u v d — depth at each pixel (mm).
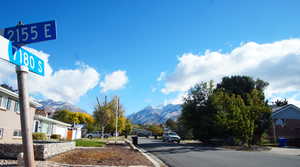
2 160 11109
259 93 30016
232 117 27641
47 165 9844
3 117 18766
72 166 9859
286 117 40281
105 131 62688
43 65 3844
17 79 3273
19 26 3377
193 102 40781
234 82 42844
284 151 22516
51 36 3383
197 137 39875
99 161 11570
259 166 12195
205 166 12219
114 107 56000
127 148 21688
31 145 3172
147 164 11844
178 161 14086
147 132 98125
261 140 33312
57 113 68812
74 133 43344
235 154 18281
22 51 3320
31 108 24719
